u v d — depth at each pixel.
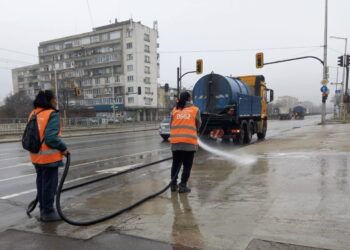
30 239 3.97
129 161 11.08
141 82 87.12
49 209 4.69
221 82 14.98
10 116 63.53
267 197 5.21
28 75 120.12
